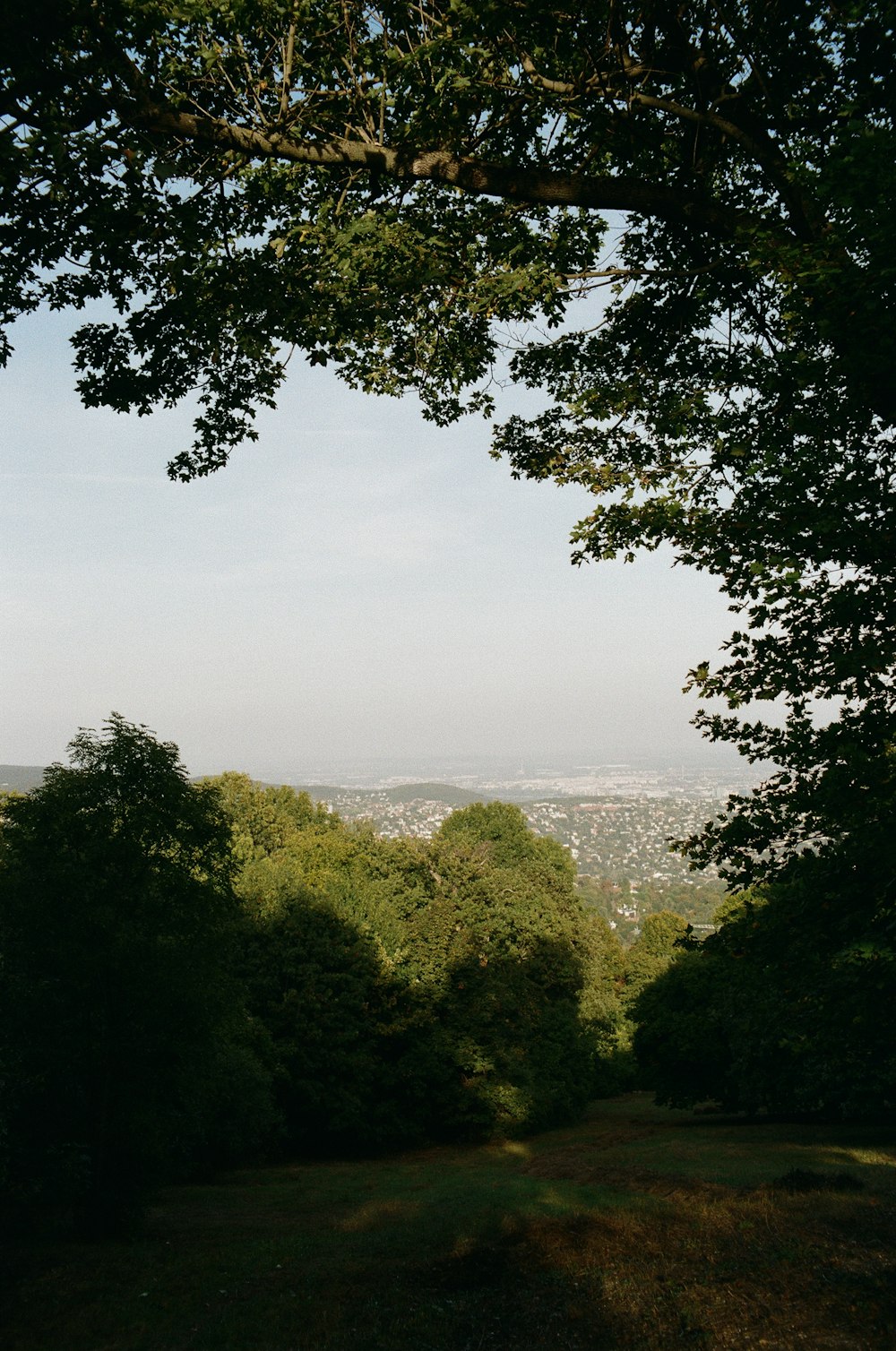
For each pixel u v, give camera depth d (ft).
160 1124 50.57
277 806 174.09
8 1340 32.65
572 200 28.96
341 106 29.04
